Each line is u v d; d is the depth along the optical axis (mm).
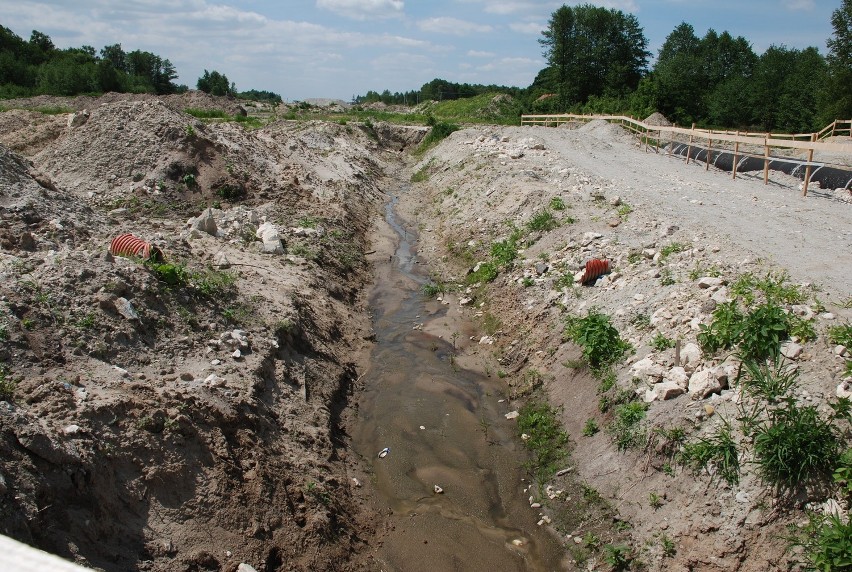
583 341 10398
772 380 7527
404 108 80625
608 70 61156
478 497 8977
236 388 8805
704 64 65812
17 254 9672
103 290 8852
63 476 5965
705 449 7371
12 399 6598
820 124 44344
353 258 17828
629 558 7375
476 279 15938
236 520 7133
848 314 8164
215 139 20203
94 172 17984
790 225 13266
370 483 9164
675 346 9016
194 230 14641
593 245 13477
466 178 24641
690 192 17766
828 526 6145
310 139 32750
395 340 13586
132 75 74250
